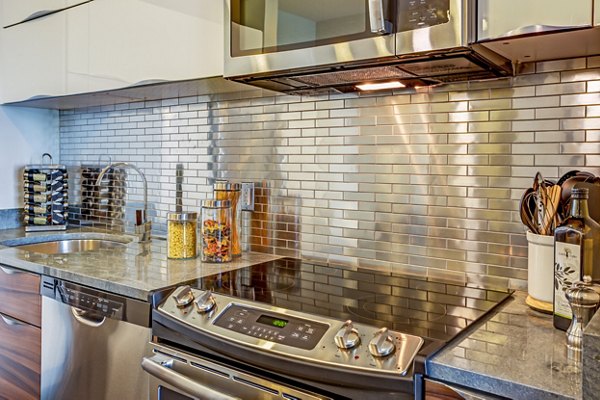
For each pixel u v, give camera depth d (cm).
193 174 218
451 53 117
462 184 149
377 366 95
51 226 258
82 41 207
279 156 190
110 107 253
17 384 184
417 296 135
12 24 241
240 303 127
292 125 186
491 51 121
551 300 116
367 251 169
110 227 257
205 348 121
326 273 162
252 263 177
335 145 175
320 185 180
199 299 131
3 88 249
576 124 130
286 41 138
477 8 111
